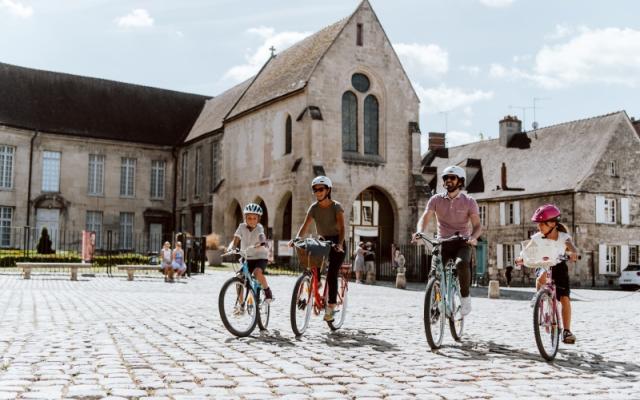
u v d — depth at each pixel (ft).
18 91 157.99
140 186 168.14
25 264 79.51
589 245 129.49
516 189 143.95
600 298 79.46
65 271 99.55
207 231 151.53
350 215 116.88
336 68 117.39
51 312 39.32
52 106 160.76
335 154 115.75
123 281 80.64
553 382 20.38
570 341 25.11
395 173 122.21
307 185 112.47
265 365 22.36
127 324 33.76
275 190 122.52
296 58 130.21
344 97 119.34
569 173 135.23
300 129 115.44
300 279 29.89
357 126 120.26
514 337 31.86
